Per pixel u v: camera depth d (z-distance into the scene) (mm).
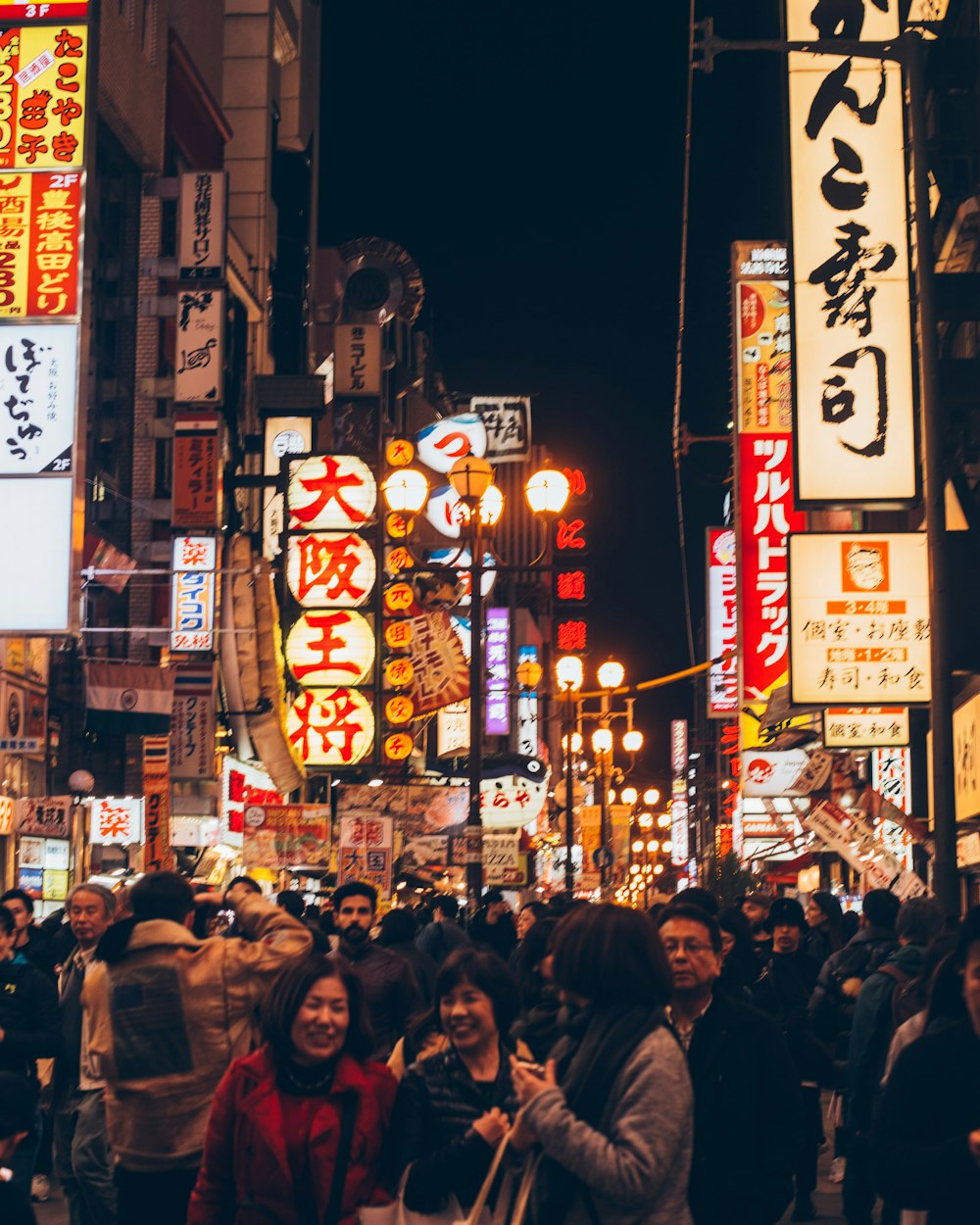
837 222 22703
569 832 42812
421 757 65312
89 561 45125
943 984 6379
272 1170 6527
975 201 26219
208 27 74000
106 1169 10781
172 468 55188
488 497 26953
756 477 36594
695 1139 7309
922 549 22984
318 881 53094
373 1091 6719
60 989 15312
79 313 22641
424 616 41594
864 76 22812
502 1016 7129
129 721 40250
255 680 50188
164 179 58156
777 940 15977
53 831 36250
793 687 22750
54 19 22969
